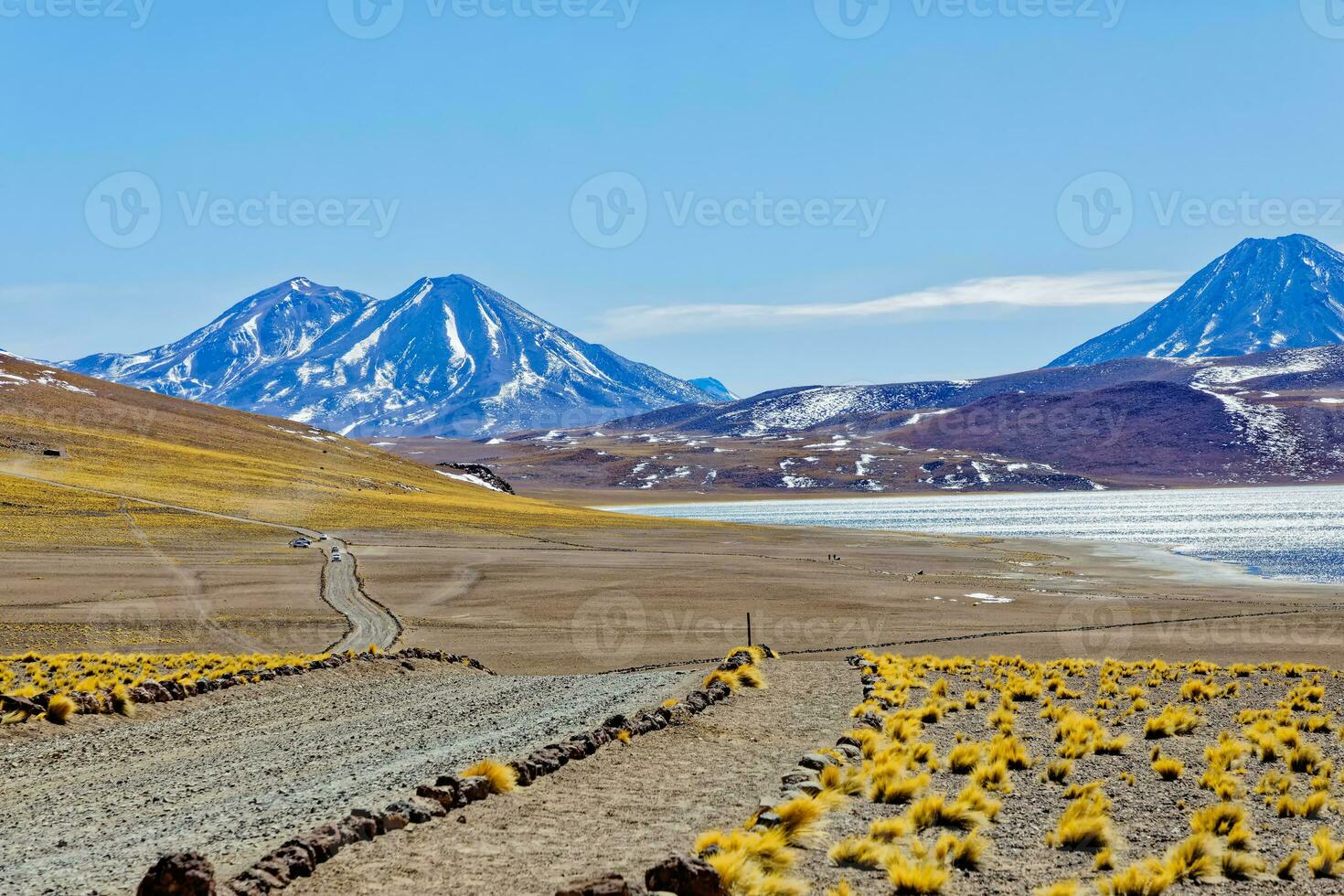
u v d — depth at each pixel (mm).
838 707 25047
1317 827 13398
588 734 18391
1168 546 136125
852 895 9922
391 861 10672
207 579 76375
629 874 10172
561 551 105938
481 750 18250
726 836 11297
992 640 57312
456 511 144250
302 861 10203
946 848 11500
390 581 79938
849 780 15211
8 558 80875
